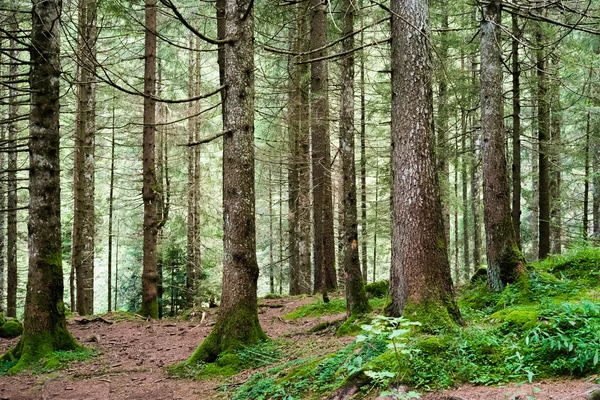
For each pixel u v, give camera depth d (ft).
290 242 59.88
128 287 80.53
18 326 38.27
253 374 22.61
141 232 67.46
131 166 77.61
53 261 29.63
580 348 14.35
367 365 16.14
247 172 26.68
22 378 25.57
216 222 68.64
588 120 46.85
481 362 15.89
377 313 29.35
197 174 60.85
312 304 41.45
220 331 25.94
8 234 51.29
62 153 75.51
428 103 23.22
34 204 29.30
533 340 15.89
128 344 33.47
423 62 23.24
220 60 40.32
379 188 64.44
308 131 51.16
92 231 56.13
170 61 60.18
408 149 22.95
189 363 25.35
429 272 21.94
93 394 22.52
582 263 31.78
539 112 46.32
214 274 69.46
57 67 29.55
